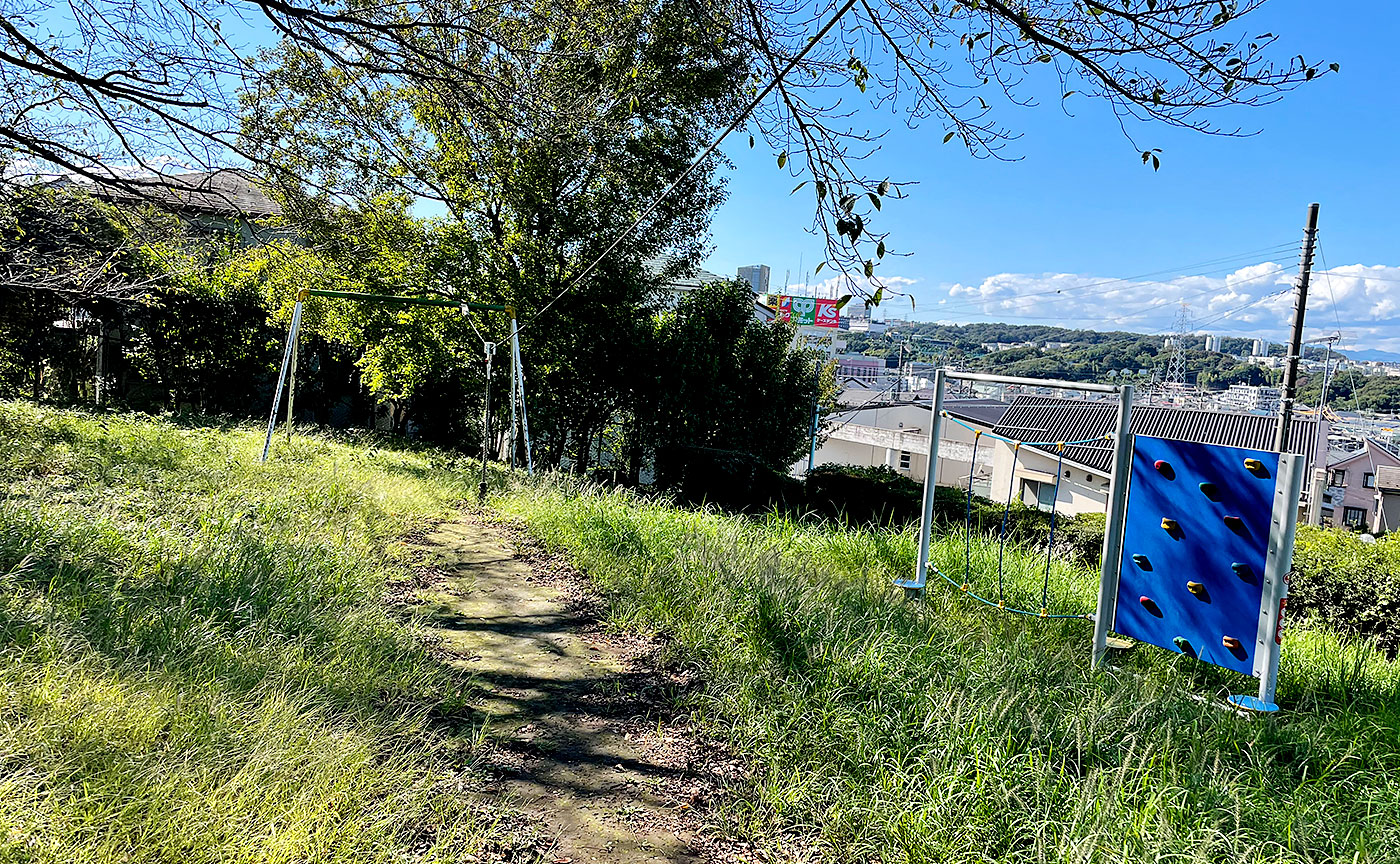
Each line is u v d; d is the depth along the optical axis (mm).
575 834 3123
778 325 23078
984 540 8461
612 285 18734
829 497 13969
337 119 6688
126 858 2359
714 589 6180
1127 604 5344
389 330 18922
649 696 4574
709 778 3676
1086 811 3123
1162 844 2895
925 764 3531
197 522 6352
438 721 3965
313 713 3467
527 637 5445
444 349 18984
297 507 7656
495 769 3572
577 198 17516
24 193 7773
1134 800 3283
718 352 21094
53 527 5254
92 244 9070
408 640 4793
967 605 6820
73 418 12430
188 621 4199
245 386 22281
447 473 13047
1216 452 4879
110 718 3023
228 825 2586
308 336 22750
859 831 3213
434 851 2752
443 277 17797
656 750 3922
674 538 7824
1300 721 4629
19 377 19172
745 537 8250
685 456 15109
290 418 13578
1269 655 4566
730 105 4641
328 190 7598
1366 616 7602
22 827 2348
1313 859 3004
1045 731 3812
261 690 3594
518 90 5453
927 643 5059
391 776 3127
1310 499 25266
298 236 8938
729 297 21734
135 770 2768
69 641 3592
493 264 18297
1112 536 5406
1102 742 3771
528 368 18891
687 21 4582
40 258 8680
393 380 21438
